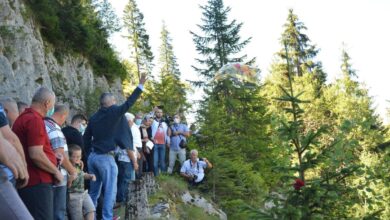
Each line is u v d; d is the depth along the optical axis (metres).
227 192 16.83
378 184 6.51
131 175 10.12
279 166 6.17
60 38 25.78
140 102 27.03
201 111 18.23
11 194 2.88
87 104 26.16
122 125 8.20
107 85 30.92
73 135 7.83
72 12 27.59
